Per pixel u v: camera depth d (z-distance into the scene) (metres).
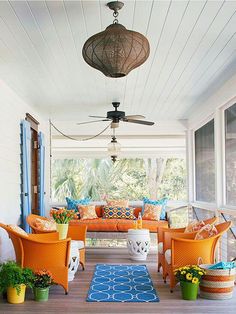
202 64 4.74
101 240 8.71
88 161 14.28
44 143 8.29
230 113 5.82
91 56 2.95
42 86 5.75
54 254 4.33
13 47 4.11
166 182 14.32
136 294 4.34
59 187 14.12
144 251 6.42
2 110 5.41
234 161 5.65
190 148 8.80
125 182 14.30
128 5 3.16
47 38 3.87
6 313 3.69
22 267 4.30
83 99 6.68
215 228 4.59
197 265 4.39
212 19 3.44
